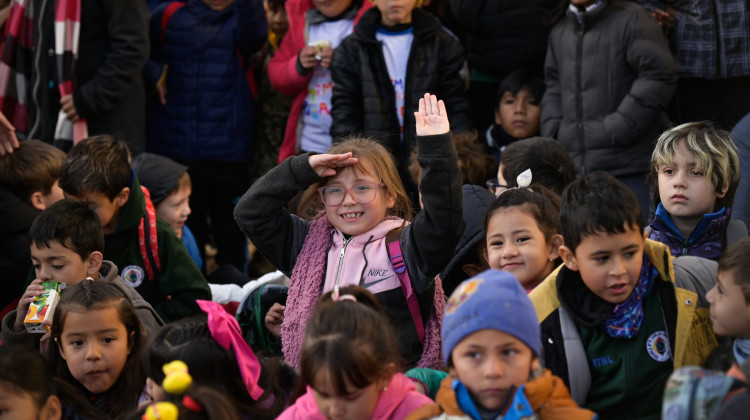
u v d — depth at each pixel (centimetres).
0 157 521
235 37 675
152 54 682
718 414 218
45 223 412
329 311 284
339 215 371
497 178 518
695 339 322
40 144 540
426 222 350
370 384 275
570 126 582
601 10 571
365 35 617
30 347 335
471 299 267
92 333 360
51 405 317
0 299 513
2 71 647
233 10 678
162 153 682
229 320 325
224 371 321
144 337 378
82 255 415
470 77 666
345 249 372
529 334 265
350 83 623
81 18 637
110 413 365
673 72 559
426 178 344
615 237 304
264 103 704
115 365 365
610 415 318
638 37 561
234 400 322
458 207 347
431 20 626
